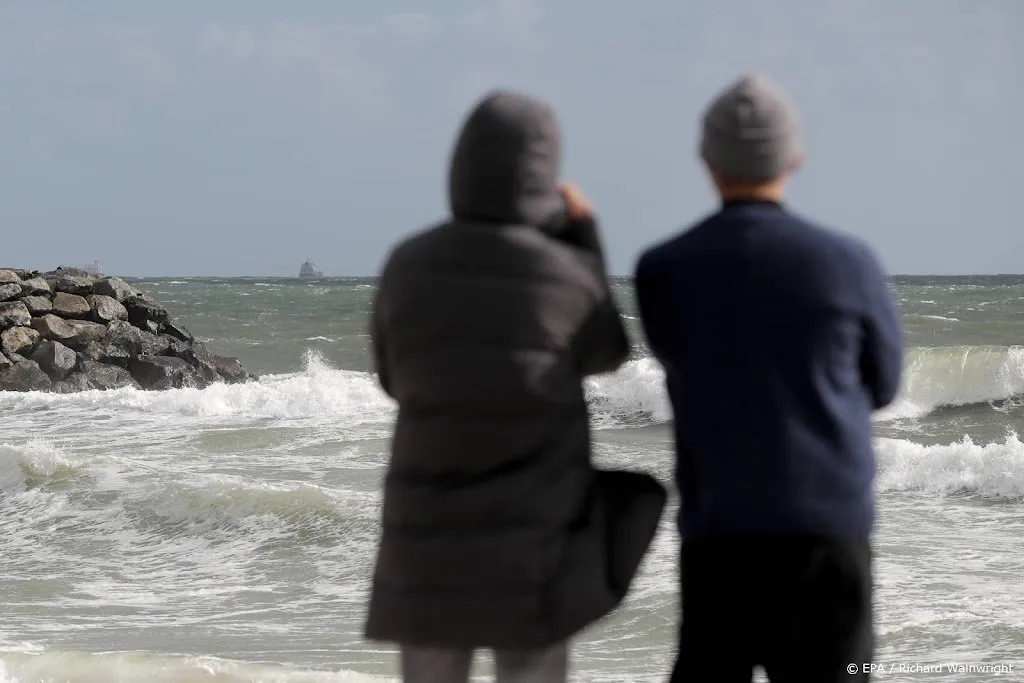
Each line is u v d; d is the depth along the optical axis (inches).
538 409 233.5
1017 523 932.6
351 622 734.5
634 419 1707.7
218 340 4126.5
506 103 244.1
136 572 913.5
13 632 709.9
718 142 246.1
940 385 1707.7
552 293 234.8
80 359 2598.4
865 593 234.5
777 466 232.4
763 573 234.4
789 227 239.3
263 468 1381.6
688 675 245.0
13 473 1141.1
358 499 1029.2
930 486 1083.9
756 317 235.5
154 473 1138.7
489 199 241.6
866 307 234.4
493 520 230.5
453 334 234.7
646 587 729.6
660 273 246.7
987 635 595.5
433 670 245.8
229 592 842.2
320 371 2898.6
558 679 244.1
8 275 2669.8
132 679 501.7
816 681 233.8
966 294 6756.9
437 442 234.4
